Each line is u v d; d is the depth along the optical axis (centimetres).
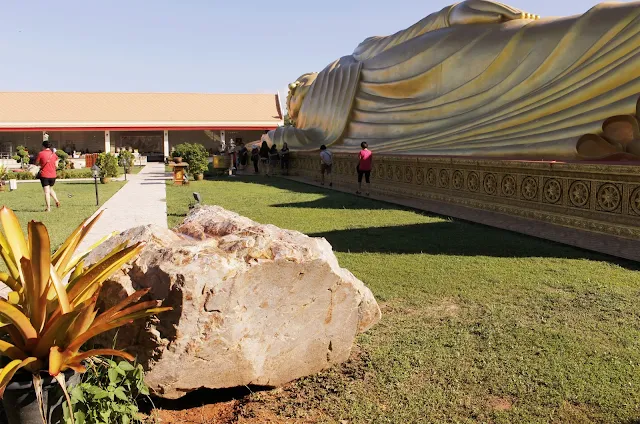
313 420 320
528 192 1006
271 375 354
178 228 419
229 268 322
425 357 394
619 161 918
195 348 318
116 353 262
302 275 349
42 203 1392
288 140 2230
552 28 1173
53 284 268
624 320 461
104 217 1112
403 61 1577
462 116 1357
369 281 592
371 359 393
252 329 338
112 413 281
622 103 971
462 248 756
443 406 329
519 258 691
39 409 261
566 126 1064
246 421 322
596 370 368
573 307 496
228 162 2862
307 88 2284
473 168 1148
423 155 1328
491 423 311
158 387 319
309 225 967
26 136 4438
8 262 305
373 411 326
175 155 2147
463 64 1374
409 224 965
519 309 494
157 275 321
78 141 4584
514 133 1168
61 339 270
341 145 1866
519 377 361
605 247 749
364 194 1472
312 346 368
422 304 515
